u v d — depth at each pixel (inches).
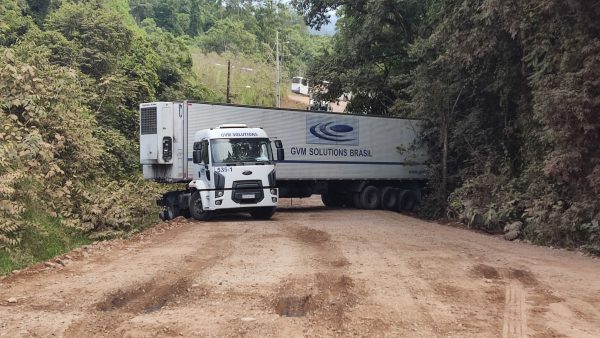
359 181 973.2
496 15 618.5
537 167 635.5
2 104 523.5
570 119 524.4
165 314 263.3
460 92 849.5
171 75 1531.7
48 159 499.2
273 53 3582.7
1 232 398.9
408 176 1007.6
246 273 350.6
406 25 1167.6
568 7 537.3
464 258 420.2
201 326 244.1
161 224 649.0
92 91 962.7
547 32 581.3
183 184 827.4
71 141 567.2
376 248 458.0
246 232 562.3
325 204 1068.5
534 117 592.1
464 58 694.5
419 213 967.0
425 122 994.7
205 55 3056.1
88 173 595.8
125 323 249.1
